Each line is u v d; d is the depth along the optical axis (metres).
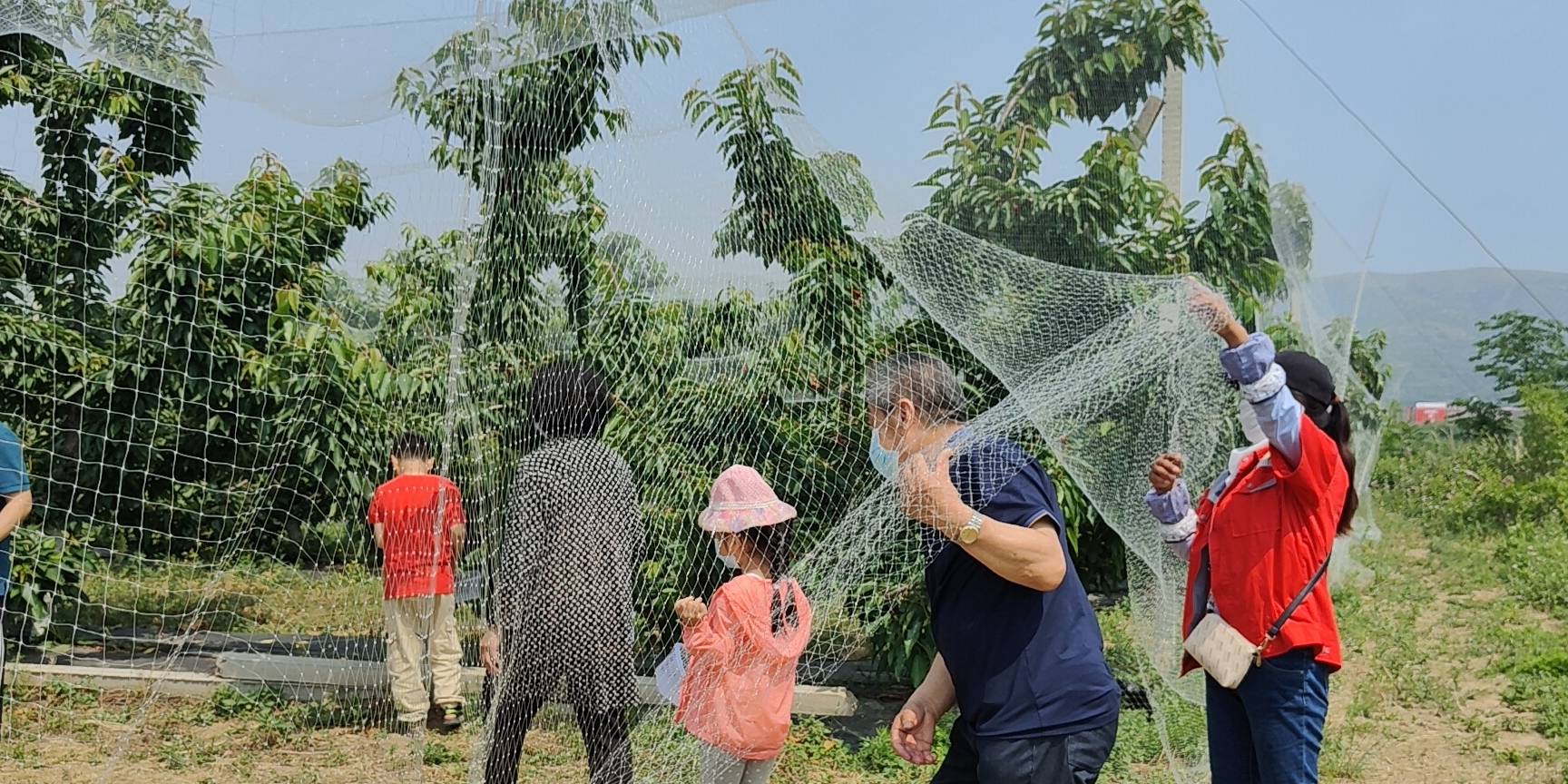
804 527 4.99
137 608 7.46
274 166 6.96
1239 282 6.73
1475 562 11.20
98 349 7.27
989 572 3.02
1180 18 6.46
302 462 6.90
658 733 4.16
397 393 6.22
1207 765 5.32
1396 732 6.29
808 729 6.02
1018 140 6.57
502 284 4.78
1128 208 6.58
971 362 5.33
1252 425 3.78
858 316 5.30
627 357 4.97
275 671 6.47
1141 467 4.72
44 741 5.82
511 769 4.30
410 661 5.51
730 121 4.96
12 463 4.75
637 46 4.70
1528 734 6.29
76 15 4.87
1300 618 3.48
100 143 7.04
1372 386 10.52
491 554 4.52
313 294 6.92
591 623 4.20
